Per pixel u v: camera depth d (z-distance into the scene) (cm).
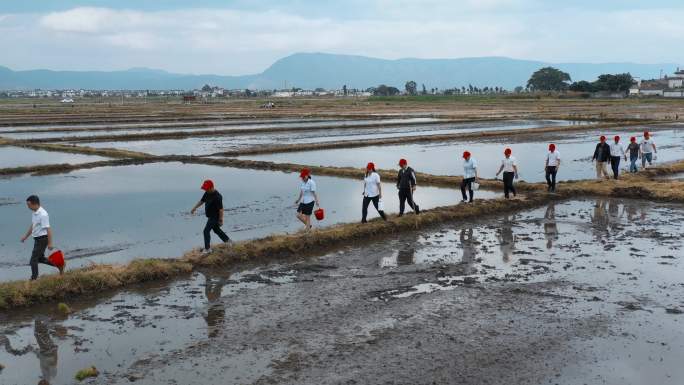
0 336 1145
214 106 15625
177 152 4497
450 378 958
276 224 2116
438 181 3055
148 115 9894
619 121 7612
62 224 2128
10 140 5188
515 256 1689
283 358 1038
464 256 1694
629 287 1406
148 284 1460
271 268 1588
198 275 1528
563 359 1027
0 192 2811
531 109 11738
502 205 2342
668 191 2584
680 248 1764
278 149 4531
